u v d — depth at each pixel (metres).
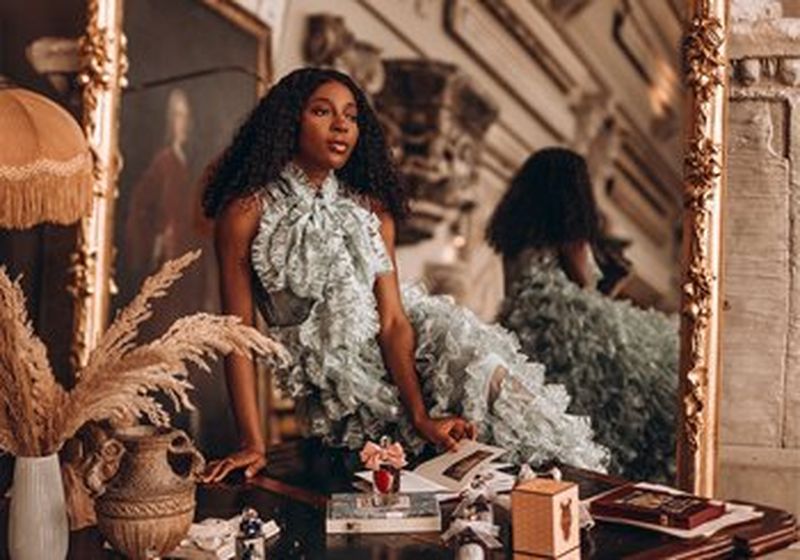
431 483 2.67
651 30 4.42
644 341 3.71
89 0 3.54
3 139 2.67
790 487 3.25
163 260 3.81
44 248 3.56
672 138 4.40
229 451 3.70
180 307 3.86
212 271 3.95
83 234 3.54
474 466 2.75
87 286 3.55
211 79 4.00
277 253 2.92
